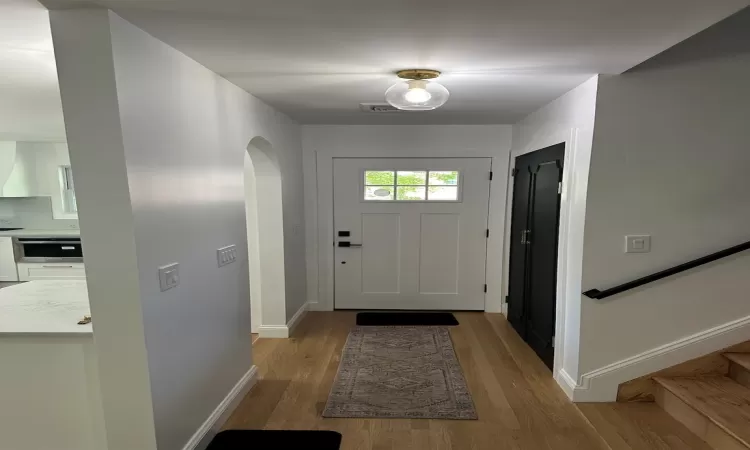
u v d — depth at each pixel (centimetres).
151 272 157
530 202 338
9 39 158
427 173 412
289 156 362
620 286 233
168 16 140
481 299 429
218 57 187
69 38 136
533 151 332
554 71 213
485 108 315
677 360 241
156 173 161
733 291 235
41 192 455
